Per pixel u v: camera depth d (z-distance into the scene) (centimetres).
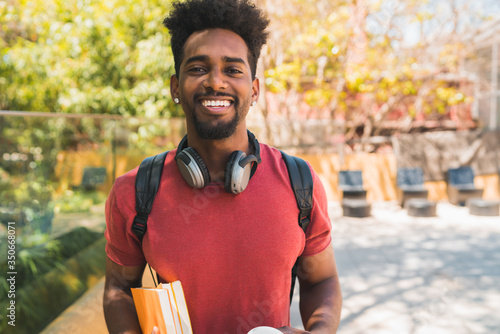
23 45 721
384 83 923
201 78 84
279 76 810
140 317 88
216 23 86
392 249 585
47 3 664
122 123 492
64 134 461
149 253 89
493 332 322
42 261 316
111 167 484
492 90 1116
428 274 469
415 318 349
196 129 87
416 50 954
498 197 1020
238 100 86
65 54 669
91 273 335
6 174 375
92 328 233
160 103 653
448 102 1003
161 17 625
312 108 1052
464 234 679
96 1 638
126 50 662
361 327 335
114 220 94
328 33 809
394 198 1035
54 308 269
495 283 433
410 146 1016
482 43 991
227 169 86
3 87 689
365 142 1039
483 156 1022
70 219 445
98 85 691
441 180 1020
